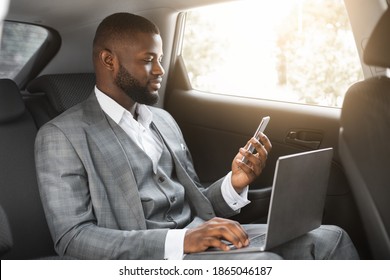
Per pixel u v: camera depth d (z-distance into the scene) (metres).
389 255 1.50
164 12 2.30
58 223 1.55
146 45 1.74
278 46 2.35
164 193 1.72
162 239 1.49
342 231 1.63
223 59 2.50
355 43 1.97
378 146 1.49
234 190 1.84
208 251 1.49
